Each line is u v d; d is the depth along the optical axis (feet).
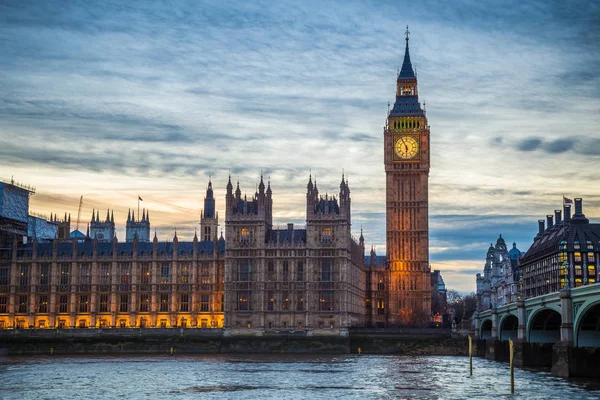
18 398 423.23
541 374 517.55
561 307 490.49
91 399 418.31
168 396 427.33
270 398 418.92
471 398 411.34
